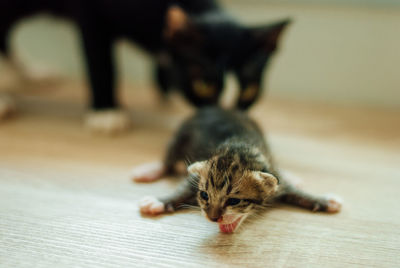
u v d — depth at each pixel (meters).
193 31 0.46
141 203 0.38
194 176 0.37
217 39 0.45
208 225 0.37
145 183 0.42
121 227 0.36
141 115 0.57
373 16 0.59
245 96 0.46
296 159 0.47
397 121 0.57
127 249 0.34
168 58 0.51
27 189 0.40
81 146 0.48
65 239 0.35
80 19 0.51
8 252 0.34
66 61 0.72
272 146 0.50
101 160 0.46
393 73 0.61
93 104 0.52
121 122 0.52
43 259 0.33
